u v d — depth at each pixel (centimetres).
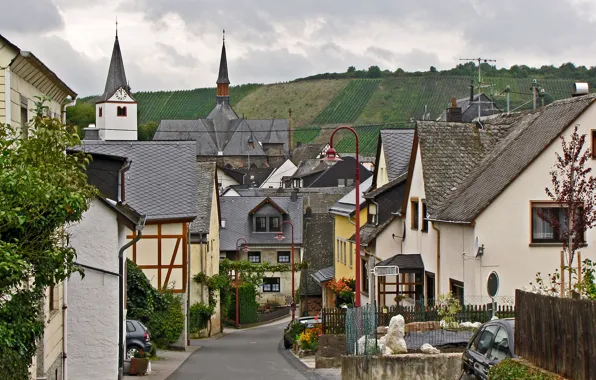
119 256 2420
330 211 5172
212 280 4659
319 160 13225
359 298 2716
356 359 2189
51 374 1931
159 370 2719
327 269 5656
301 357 3275
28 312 1227
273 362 3042
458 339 2242
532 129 3002
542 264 2739
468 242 2781
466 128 3316
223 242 7188
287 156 18488
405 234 3512
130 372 2556
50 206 1162
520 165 2745
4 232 1135
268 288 7025
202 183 4891
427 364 2048
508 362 1352
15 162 1156
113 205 2280
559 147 2727
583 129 2712
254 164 17962
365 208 4338
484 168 3056
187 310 3881
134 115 13475
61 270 1205
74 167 1289
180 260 3697
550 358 1277
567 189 2083
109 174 2706
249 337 4881
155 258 3681
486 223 2727
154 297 3494
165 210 3678
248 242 7200
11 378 1125
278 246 7206
